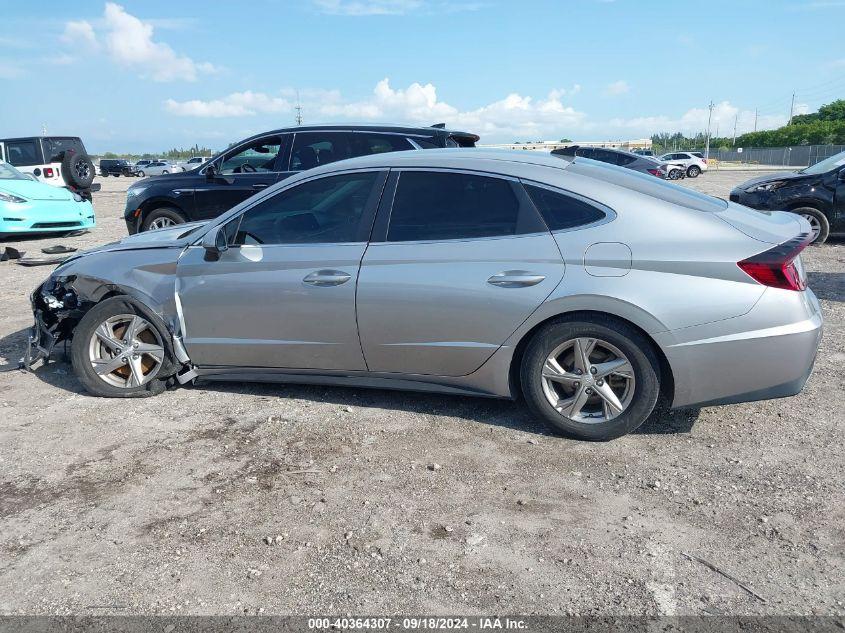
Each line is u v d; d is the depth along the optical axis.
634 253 3.66
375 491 3.42
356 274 4.11
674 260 3.61
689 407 3.78
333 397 4.68
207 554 2.94
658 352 3.72
